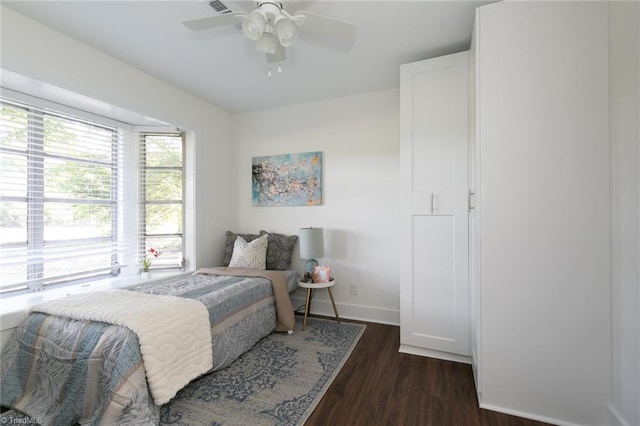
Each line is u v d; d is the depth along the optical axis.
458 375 2.03
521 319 1.65
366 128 3.11
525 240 1.64
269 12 1.51
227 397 1.78
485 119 1.70
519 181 1.64
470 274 2.16
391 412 1.66
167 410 1.66
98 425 1.37
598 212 1.53
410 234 2.34
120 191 2.92
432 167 2.28
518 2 1.64
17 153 2.22
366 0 1.74
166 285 2.45
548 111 1.60
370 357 2.29
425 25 1.99
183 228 3.20
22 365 1.70
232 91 3.06
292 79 2.79
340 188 3.21
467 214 2.17
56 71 2.02
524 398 1.65
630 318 1.38
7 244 2.17
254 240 3.21
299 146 3.40
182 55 2.36
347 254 3.18
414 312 2.33
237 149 3.72
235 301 2.27
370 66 2.54
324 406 1.71
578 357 1.55
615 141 1.47
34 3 1.74
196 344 1.81
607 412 1.50
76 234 2.59
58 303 1.83
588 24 1.54
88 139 2.68
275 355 2.30
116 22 1.94
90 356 1.51
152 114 2.71
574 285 1.56
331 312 3.23
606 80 1.51
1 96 2.06
